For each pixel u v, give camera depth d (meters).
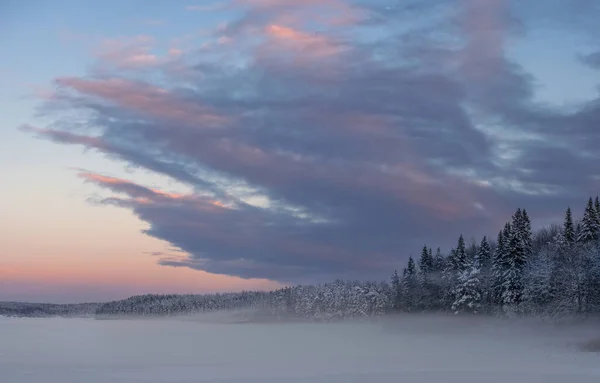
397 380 48.69
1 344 105.69
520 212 108.56
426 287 125.69
